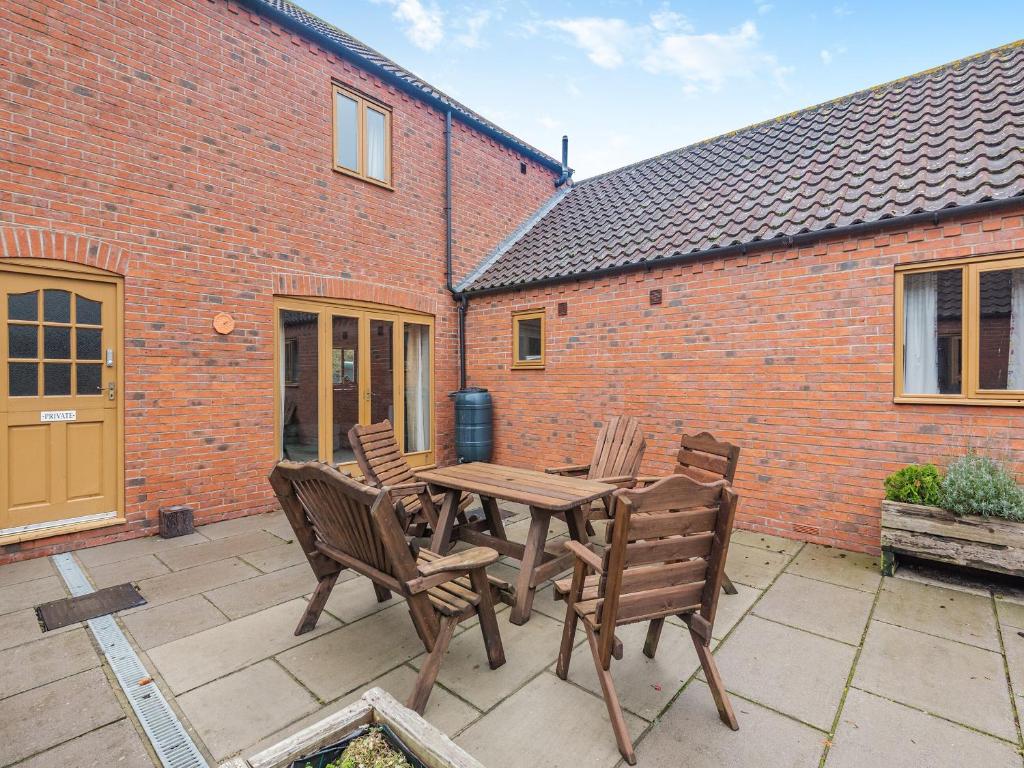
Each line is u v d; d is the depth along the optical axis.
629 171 9.74
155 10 5.14
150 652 3.01
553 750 2.22
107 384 4.91
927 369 4.47
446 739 1.60
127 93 4.96
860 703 2.54
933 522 3.92
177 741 2.28
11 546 4.38
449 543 4.21
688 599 2.39
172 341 5.27
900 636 3.18
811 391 4.94
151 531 5.14
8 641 3.12
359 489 2.33
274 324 6.10
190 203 5.38
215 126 5.57
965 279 4.24
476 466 4.88
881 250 4.57
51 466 4.63
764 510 5.22
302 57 6.36
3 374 4.41
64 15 4.60
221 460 5.62
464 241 8.52
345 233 6.81
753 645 3.09
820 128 6.91
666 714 2.46
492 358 7.93
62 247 4.59
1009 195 3.96
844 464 4.76
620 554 2.10
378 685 2.69
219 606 3.61
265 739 2.29
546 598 3.83
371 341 7.24
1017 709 2.49
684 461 4.00
